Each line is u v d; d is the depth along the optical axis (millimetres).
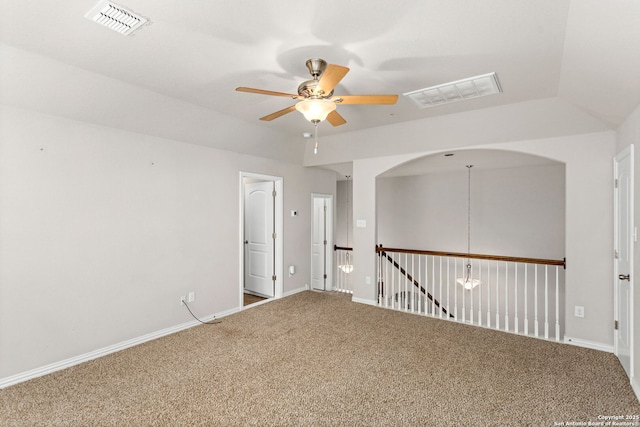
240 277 4543
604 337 3211
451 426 2084
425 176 7258
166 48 2240
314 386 2559
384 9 1798
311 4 1756
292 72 2627
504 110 3387
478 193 6633
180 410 2258
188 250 3896
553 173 5938
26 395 2443
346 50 2256
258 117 3828
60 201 2865
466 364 2914
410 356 3076
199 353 3154
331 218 6230
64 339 2889
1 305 2559
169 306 3701
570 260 3389
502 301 6270
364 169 4840
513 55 2316
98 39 2119
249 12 1828
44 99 2652
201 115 3590
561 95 3000
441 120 3777
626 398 2375
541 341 3432
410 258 6969
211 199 4156
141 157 3441
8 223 2592
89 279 3053
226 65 2502
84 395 2441
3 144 2562
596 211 3258
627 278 2715
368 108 3455
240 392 2477
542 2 1725
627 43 1775
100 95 2834
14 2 1722
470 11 1811
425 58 2373
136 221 3404
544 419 2145
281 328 3814
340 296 5293
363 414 2213
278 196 5172
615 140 3176
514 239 6258
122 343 3281
